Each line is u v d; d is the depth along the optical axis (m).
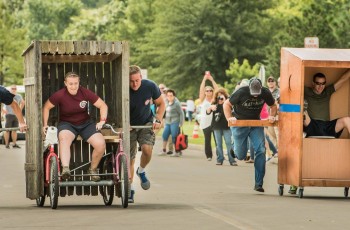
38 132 23.11
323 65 25.95
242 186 30.33
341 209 21.89
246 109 27.69
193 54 136.50
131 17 162.12
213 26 134.75
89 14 193.50
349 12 74.69
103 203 24.31
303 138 26.58
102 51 23.34
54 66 24.73
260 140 27.48
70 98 22.64
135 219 19.50
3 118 59.62
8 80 127.81
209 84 137.75
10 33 124.44
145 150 24.33
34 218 19.78
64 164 22.34
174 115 48.28
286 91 26.88
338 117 27.20
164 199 25.27
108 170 23.70
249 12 134.38
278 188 29.36
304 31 75.25
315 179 26.20
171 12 137.38
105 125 22.84
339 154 26.83
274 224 18.73
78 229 17.80
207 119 44.59
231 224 18.67
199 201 24.52
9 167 39.78
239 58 134.50
